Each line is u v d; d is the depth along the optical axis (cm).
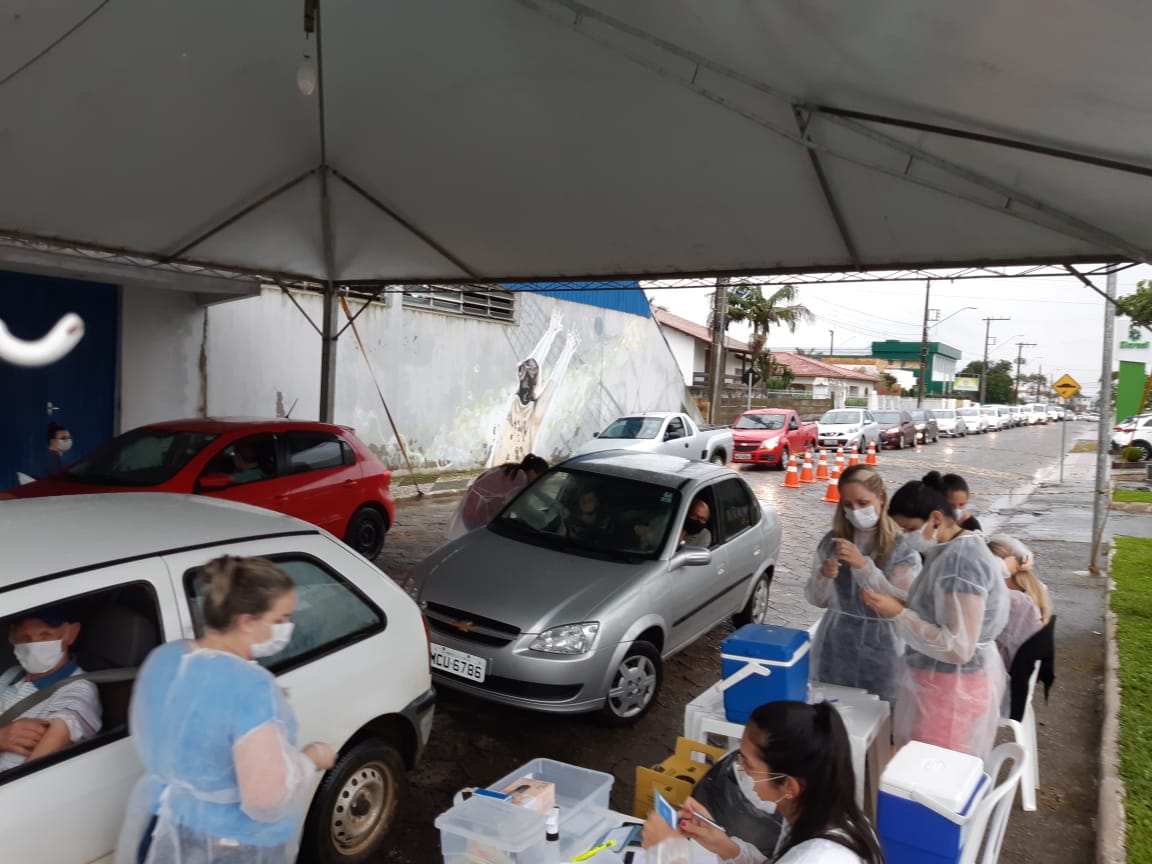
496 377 1762
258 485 755
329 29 471
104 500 343
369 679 339
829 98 454
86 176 631
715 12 391
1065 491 1955
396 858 369
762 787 210
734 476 699
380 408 1487
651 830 230
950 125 440
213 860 213
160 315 1116
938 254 686
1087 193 473
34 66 469
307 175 700
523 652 474
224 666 218
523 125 572
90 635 269
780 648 315
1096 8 300
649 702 530
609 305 2155
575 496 625
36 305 995
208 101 546
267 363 1273
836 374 5478
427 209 759
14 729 244
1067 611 864
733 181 604
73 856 242
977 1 320
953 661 329
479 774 455
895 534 403
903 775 266
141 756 221
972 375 10238
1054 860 403
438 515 1235
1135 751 492
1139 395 1024
